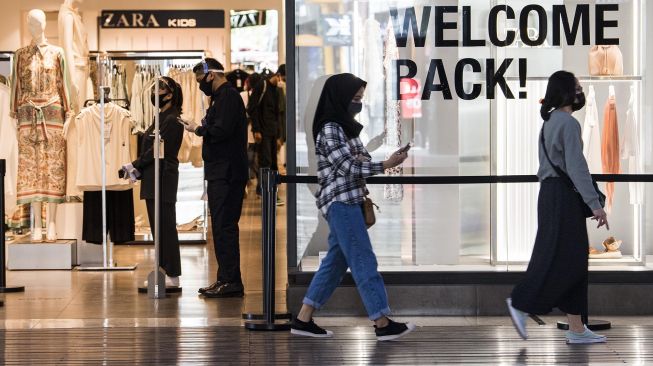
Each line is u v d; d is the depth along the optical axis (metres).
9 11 22.56
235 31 23.69
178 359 8.13
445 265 10.27
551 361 7.97
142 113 14.89
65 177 13.52
